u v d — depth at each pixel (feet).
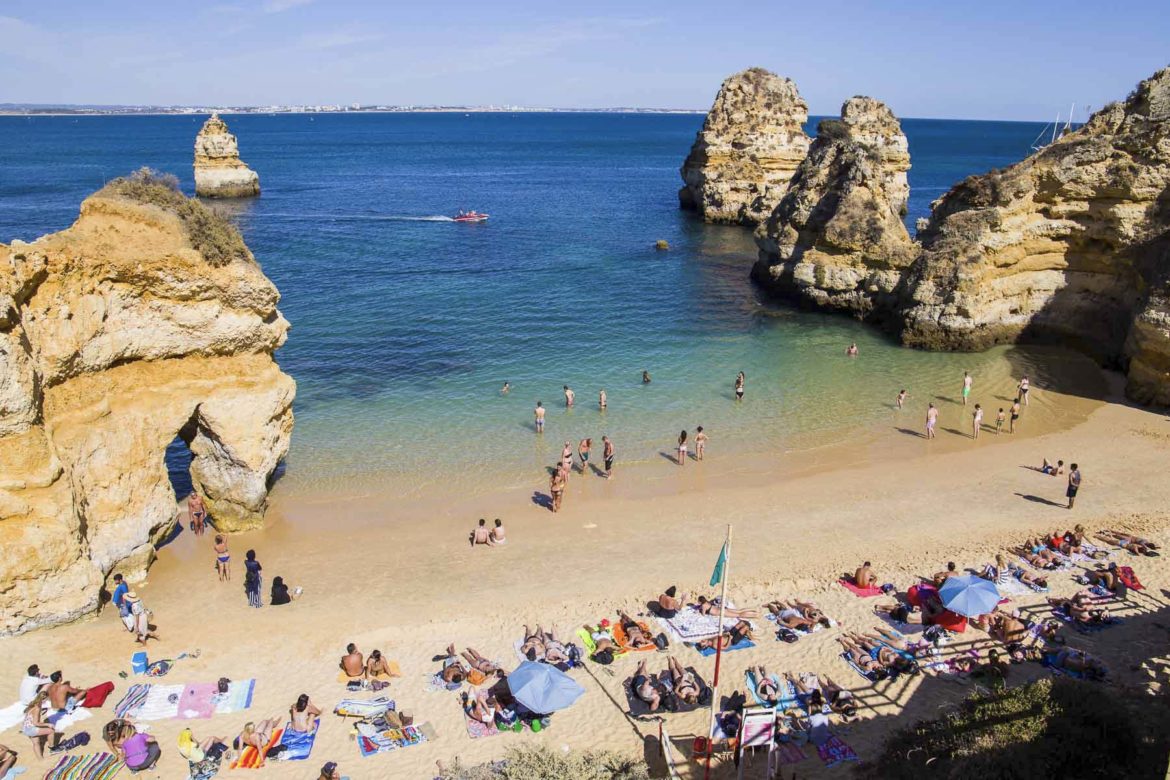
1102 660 67.31
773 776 55.21
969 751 52.37
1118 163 152.46
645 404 135.85
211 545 90.43
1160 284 132.98
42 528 70.49
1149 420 128.57
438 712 63.00
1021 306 167.02
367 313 188.03
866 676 66.59
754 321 189.06
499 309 194.18
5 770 55.31
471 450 116.67
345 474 108.37
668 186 499.92
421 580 82.94
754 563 85.97
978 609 68.80
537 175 564.30
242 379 89.71
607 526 95.50
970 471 110.63
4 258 68.69
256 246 268.82
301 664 68.69
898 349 168.14
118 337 80.53
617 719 62.54
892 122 351.25
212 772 56.08
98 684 65.05
